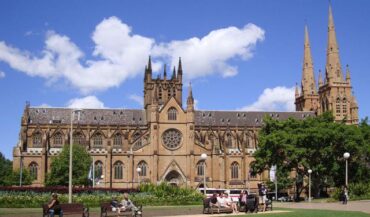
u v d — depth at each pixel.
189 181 164.25
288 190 163.75
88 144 177.62
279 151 135.50
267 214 56.53
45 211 50.00
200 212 64.12
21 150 167.88
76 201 79.25
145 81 192.12
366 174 135.50
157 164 164.12
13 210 67.88
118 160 166.62
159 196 86.38
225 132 187.38
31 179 160.25
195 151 167.25
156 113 166.62
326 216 50.75
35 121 181.88
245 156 176.50
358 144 131.50
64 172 149.75
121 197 82.50
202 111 196.38
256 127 191.25
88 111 187.38
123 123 185.25
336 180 135.75
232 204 62.75
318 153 131.50
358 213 55.50
